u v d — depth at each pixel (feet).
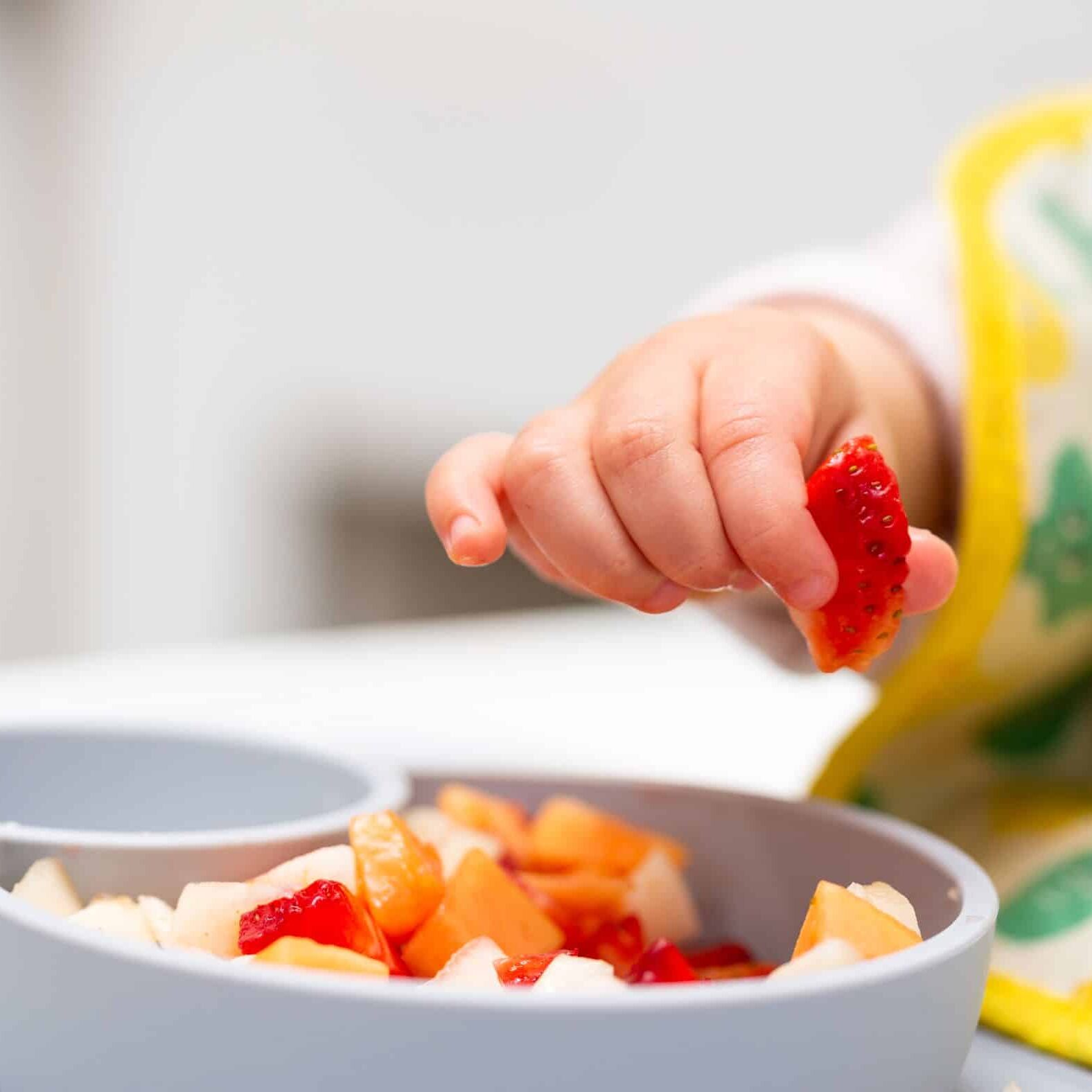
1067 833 1.77
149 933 1.16
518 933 1.28
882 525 1.18
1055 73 6.76
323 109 7.03
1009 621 1.95
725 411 1.26
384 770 1.54
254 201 6.95
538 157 7.52
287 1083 0.91
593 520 1.25
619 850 1.59
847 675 3.51
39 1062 1.02
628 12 7.45
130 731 1.69
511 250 7.54
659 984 1.11
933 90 7.05
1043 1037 1.36
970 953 1.05
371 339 7.27
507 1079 0.89
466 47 7.27
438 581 7.43
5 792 1.62
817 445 1.52
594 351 7.72
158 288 6.80
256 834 1.29
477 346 7.50
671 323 1.53
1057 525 1.94
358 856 1.24
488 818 1.64
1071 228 2.22
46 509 6.69
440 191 7.32
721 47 7.43
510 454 1.32
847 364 1.67
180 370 6.86
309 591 7.20
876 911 1.10
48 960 1.00
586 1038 0.88
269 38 6.93
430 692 3.17
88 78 6.66
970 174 2.27
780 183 7.43
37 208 6.63
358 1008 0.89
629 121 7.55
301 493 7.16
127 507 6.79
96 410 6.73
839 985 0.93
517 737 2.63
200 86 6.83
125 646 6.80
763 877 1.57
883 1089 0.98
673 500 1.21
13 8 6.52
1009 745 2.14
